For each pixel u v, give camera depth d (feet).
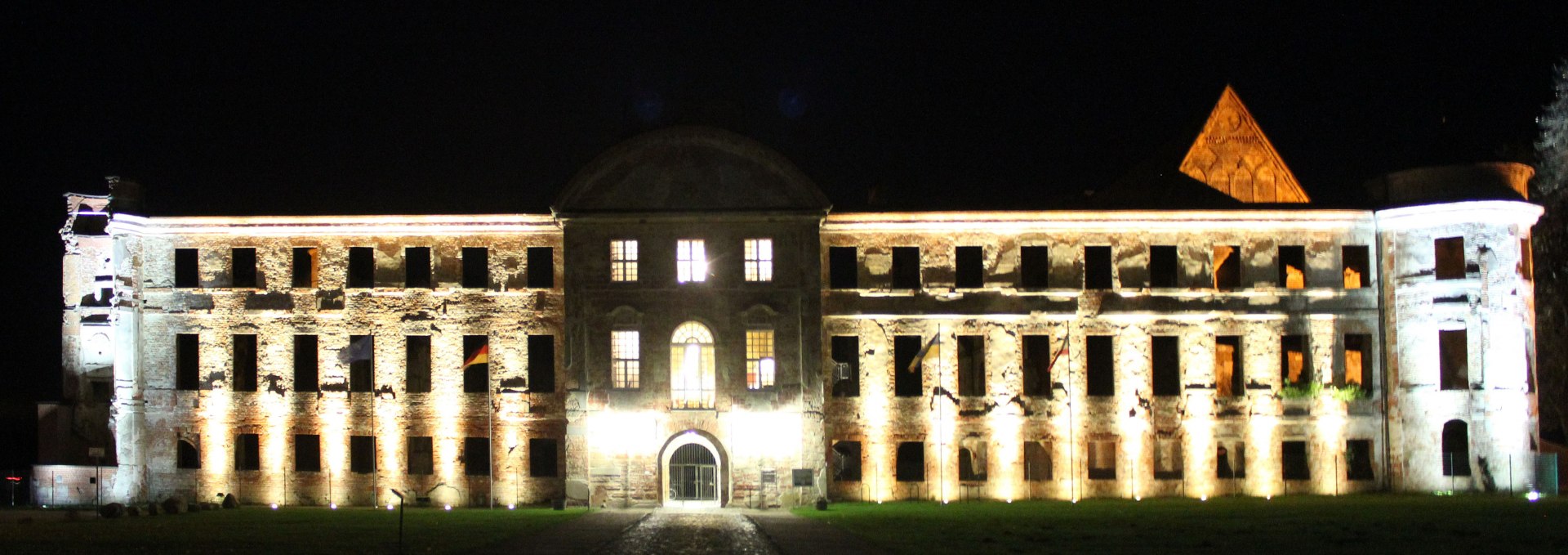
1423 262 205.87
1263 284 210.18
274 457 211.61
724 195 203.10
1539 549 128.26
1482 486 201.26
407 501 209.26
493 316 209.56
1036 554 126.62
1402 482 206.59
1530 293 206.28
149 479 212.43
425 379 213.87
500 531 155.84
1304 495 206.80
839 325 208.23
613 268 204.33
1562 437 238.48
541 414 208.23
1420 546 131.44
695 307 201.67
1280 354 210.18
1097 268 213.46
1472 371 201.98
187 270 216.74
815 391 200.13
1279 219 208.95
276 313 212.23
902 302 208.13
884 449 207.82
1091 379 212.02
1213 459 208.85
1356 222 210.18
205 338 213.25
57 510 201.67
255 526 163.53
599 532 155.02
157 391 213.05
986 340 209.15
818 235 202.18
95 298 219.00
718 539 146.72
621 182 204.33
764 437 199.00
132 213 211.00
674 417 200.13
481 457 211.00
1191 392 209.15
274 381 211.82
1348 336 212.43
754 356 201.98
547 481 207.62
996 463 207.82
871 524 162.91
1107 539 139.95
